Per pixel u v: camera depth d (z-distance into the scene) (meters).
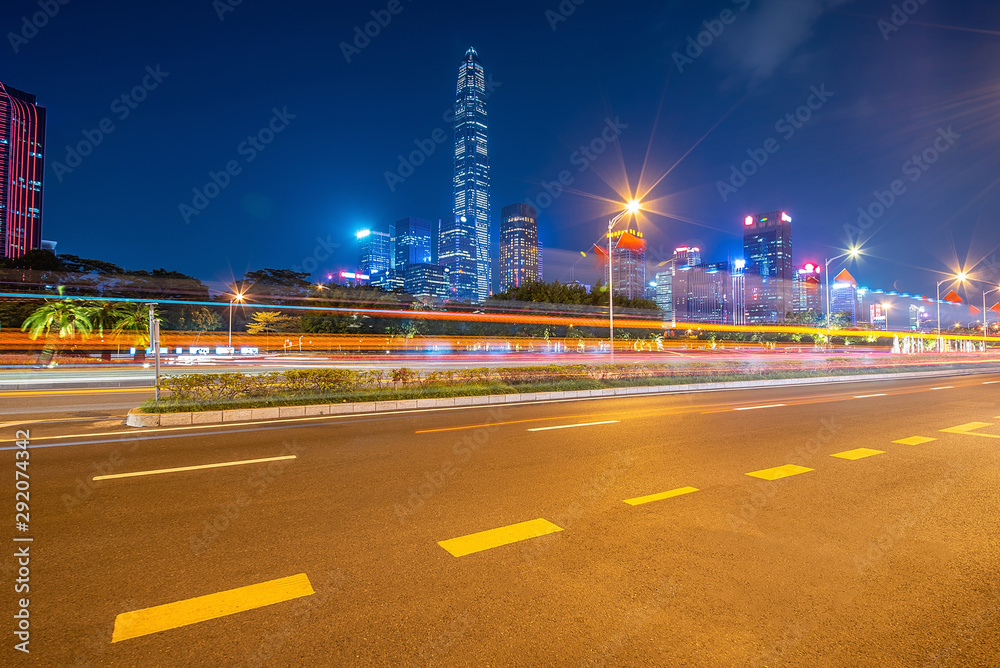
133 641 2.70
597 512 4.81
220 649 2.64
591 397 15.08
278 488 5.46
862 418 10.92
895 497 5.30
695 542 4.10
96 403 12.63
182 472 6.07
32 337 38.09
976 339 69.06
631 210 21.67
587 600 3.17
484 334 54.78
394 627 2.86
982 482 5.89
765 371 22.86
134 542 4.00
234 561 3.68
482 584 3.37
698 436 8.68
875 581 3.45
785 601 3.17
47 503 4.92
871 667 2.54
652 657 2.61
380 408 11.66
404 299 62.06
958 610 3.09
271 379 12.16
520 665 2.54
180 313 57.94
